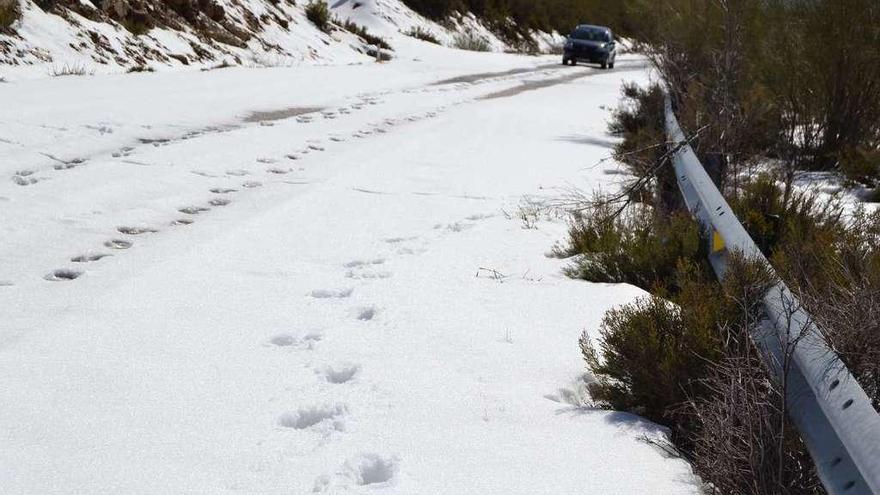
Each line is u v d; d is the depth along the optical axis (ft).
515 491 10.07
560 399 13.33
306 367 13.76
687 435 12.20
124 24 75.66
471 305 17.38
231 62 83.82
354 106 54.75
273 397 12.50
